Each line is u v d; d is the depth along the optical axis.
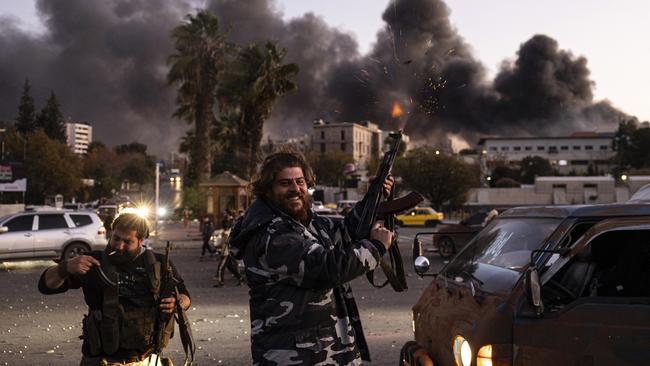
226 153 59.97
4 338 8.28
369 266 2.42
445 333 3.83
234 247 2.62
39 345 7.82
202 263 19.86
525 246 3.99
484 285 3.78
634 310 3.14
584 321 3.19
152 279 3.49
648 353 3.06
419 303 4.57
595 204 3.92
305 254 2.40
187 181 55.22
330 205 60.47
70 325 9.30
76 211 19.28
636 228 3.43
